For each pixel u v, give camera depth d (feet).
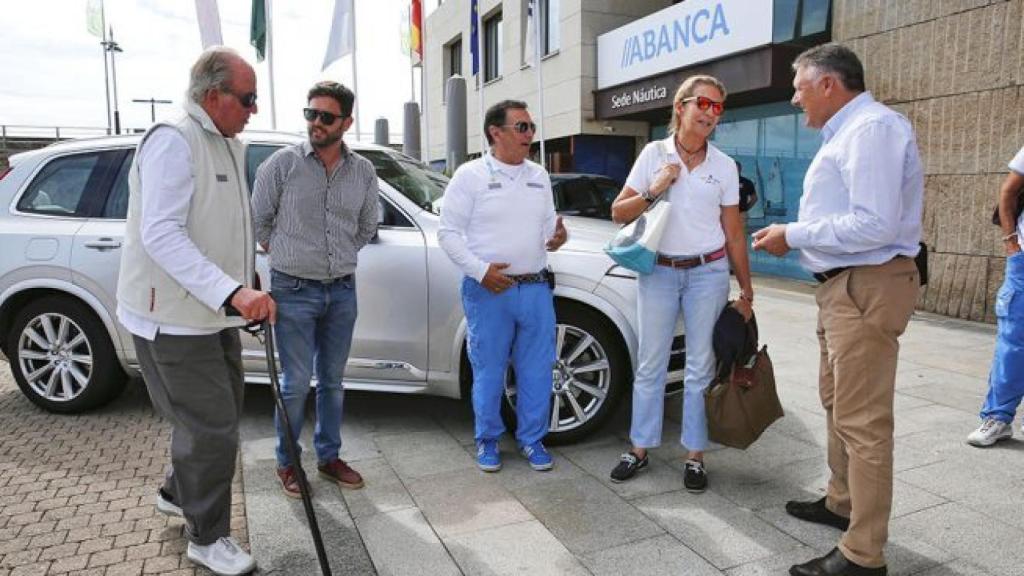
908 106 24.22
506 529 9.66
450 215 10.85
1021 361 11.80
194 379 8.20
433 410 14.56
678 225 10.51
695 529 9.57
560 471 11.55
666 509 10.16
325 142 9.90
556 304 12.42
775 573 8.51
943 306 23.68
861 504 7.91
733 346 10.22
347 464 11.71
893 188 7.46
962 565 8.59
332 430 10.94
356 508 10.30
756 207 33.94
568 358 12.50
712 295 10.59
